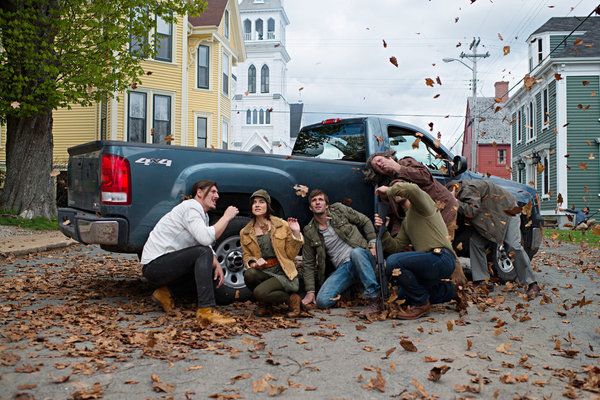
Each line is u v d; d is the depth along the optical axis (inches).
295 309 200.8
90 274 305.6
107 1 558.3
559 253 454.9
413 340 171.0
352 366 145.5
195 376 135.3
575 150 962.1
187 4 599.2
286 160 233.3
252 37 2790.4
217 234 191.2
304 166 235.9
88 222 202.4
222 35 1028.5
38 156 581.3
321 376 137.5
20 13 519.8
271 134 2736.2
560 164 964.6
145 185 205.5
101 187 203.0
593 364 153.1
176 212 194.2
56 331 173.8
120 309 207.6
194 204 193.2
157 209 206.4
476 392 129.4
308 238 221.1
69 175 252.2
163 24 887.1
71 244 438.0
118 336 167.2
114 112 842.8
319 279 228.1
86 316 194.1
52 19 538.0
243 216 230.1
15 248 385.7
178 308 210.4
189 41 977.5
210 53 1005.2
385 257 220.4
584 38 1027.3
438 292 209.3
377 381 130.3
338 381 134.2
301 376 137.1
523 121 1206.9
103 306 212.7
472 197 242.7
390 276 204.7
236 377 133.7
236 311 210.7
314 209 217.0
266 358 150.1
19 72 543.2
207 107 999.0
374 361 149.9
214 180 215.6
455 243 274.2
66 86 553.3
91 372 135.0
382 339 172.1
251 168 224.4
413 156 273.6
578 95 963.3
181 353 153.0
